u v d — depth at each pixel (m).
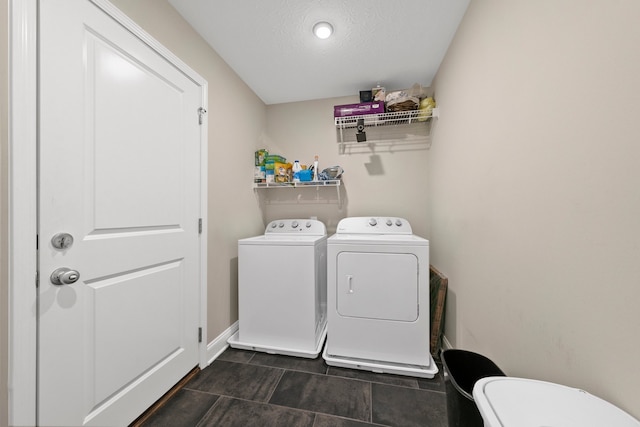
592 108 0.62
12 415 0.76
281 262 1.76
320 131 2.49
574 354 0.68
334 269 1.63
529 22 0.86
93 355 0.97
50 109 0.84
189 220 1.48
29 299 0.79
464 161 1.44
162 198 1.29
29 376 0.79
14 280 0.76
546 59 0.78
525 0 0.88
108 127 1.03
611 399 0.58
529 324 0.87
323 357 1.63
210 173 1.69
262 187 2.37
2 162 0.76
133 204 1.14
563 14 0.71
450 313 1.68
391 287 1.56
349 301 1.60
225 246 1.85
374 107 2.11
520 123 0.92
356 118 2.15
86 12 0.95
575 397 0.59
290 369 1.56
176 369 1.38
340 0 1.36
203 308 1.58
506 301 1.01
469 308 1.37
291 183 2.27
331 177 2.25
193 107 1.53
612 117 0.57
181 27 1.44
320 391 1.36
